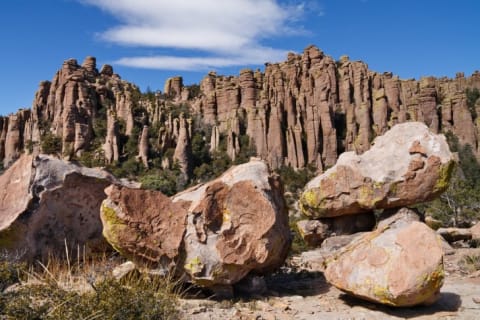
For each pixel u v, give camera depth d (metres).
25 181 10.48
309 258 14.68
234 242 9.27
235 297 9.49
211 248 9.15
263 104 123.81
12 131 129.25
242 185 9.60
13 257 9.10
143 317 6.73
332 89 132.62
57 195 10.59
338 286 9.13
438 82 145.62
